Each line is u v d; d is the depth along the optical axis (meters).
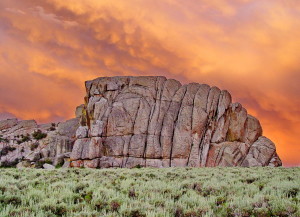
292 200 14.50
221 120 61.16
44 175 24.42
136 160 57.19
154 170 35.12
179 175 27.52
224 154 58.00
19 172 27.16
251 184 20.09
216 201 14.52
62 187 17.19
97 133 57.97
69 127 73.50
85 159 56.38
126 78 67.75
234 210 12.78
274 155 60.62
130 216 11.91
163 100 63.78
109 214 11.77
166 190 17.20
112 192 15.79
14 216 11.15
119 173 28.36
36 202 13.69
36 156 65.12
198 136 59.44
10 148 67.12
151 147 57.81
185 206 13.45
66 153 63.03
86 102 68.25
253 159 57.84
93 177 24.06
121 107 62.41
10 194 14.41
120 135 60.16
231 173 29.38
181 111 61.81
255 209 12.67
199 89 65.12
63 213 12.40
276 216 12.03
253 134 63.09
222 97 64.00
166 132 59.19
